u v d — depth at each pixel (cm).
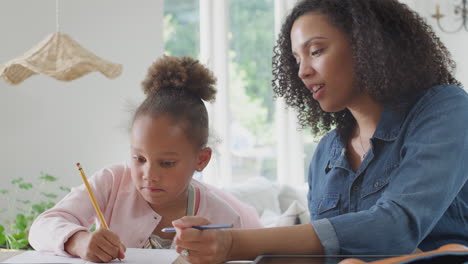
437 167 77
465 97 86
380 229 73
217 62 370
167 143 103
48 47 202
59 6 264
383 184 90
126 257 86
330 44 89
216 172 364
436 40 101
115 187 116
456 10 450
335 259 67
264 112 402
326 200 99
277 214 319
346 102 92
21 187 229
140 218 112
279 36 111
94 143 278
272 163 406
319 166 108
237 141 384
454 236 88
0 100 243
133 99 297
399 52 91
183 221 73
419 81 91
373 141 92
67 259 86
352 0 89
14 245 188
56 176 263
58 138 264
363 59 87
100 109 281
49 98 261
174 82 114
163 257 86
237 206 132
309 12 91
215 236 71
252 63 396
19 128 250
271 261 67
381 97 90
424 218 75
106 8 285
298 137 405
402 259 58
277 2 403
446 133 80
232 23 383
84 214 109
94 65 203
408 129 88
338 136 104
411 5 448
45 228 95
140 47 302
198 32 368
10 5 245
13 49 246
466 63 449
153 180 103
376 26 88
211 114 366
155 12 311
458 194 89
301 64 92
